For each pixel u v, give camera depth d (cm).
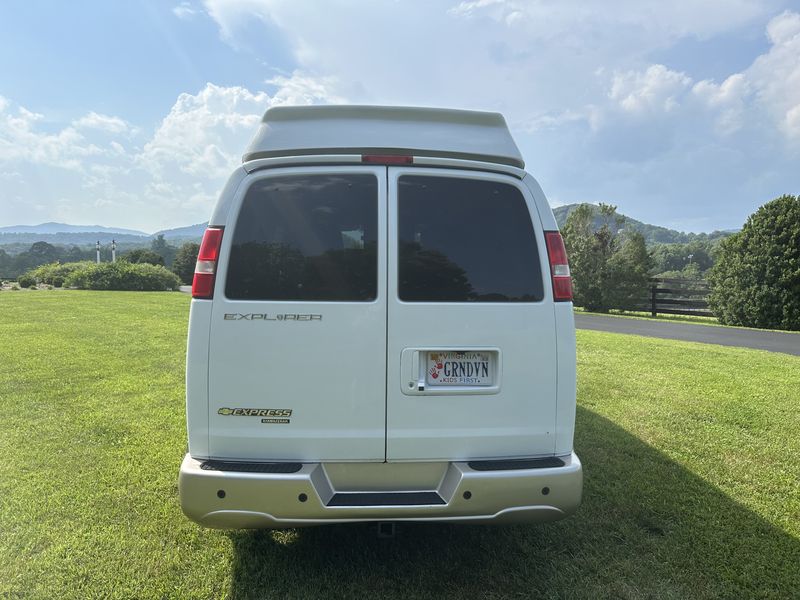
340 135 256
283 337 234
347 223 242
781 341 1102
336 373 235
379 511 227
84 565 263
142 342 899
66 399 551
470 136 264
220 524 225
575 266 1942
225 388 233
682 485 358
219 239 238
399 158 248
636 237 1920
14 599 236
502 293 246
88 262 3525
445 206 248
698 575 260
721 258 1673
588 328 1287
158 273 2747
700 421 493
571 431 252
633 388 614
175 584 251
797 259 1476
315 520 225
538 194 258
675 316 1855
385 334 237
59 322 1150
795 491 351
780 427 476
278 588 249
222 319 233
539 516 238
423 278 241
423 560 273
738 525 307
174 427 466
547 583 253
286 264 238
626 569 264
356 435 237
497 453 246
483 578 257
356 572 262
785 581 255
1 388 592
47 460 390
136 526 300
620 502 333
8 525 299
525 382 247
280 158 244
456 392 241
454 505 231
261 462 234
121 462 388
